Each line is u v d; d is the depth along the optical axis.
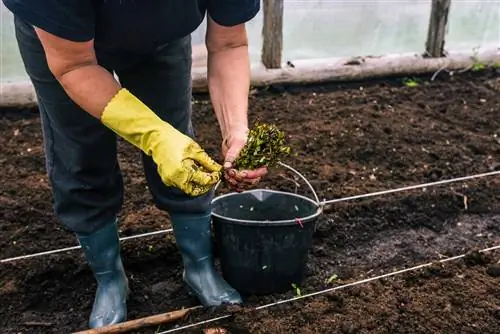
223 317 2.23
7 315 2.38
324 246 2.78
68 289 2.50
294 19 4.65
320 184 3.17
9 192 3.09
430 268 2.53
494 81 4.72
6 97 3.96
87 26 1.66
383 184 3.23
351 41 4.85
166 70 2.09
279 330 2.17
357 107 4.18
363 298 2.35
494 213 3.08
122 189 2.29
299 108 4.14
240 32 2.00
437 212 3.04
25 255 2.62
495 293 2.39
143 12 1.72
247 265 2.29
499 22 5.17
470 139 3.74
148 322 2.21
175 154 1.67
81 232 2.23
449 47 5.08
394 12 4.86
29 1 1.58
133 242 2.66
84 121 2.03
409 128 3.86
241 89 2.00
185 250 2.34
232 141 1.92
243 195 2.48
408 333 2.19
